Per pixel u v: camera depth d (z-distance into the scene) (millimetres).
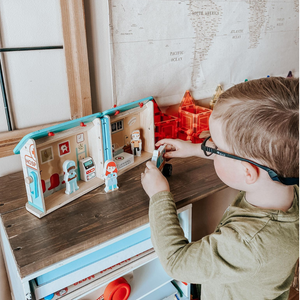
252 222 632
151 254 933
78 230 755
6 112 993
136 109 1077
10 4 920
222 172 696
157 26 1190
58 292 806
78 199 892
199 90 1427
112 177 922
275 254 616
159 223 719
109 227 764
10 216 813
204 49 1365
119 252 835
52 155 871
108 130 940
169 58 1270
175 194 903
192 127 1272
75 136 925
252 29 1495
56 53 1038
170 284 1241
